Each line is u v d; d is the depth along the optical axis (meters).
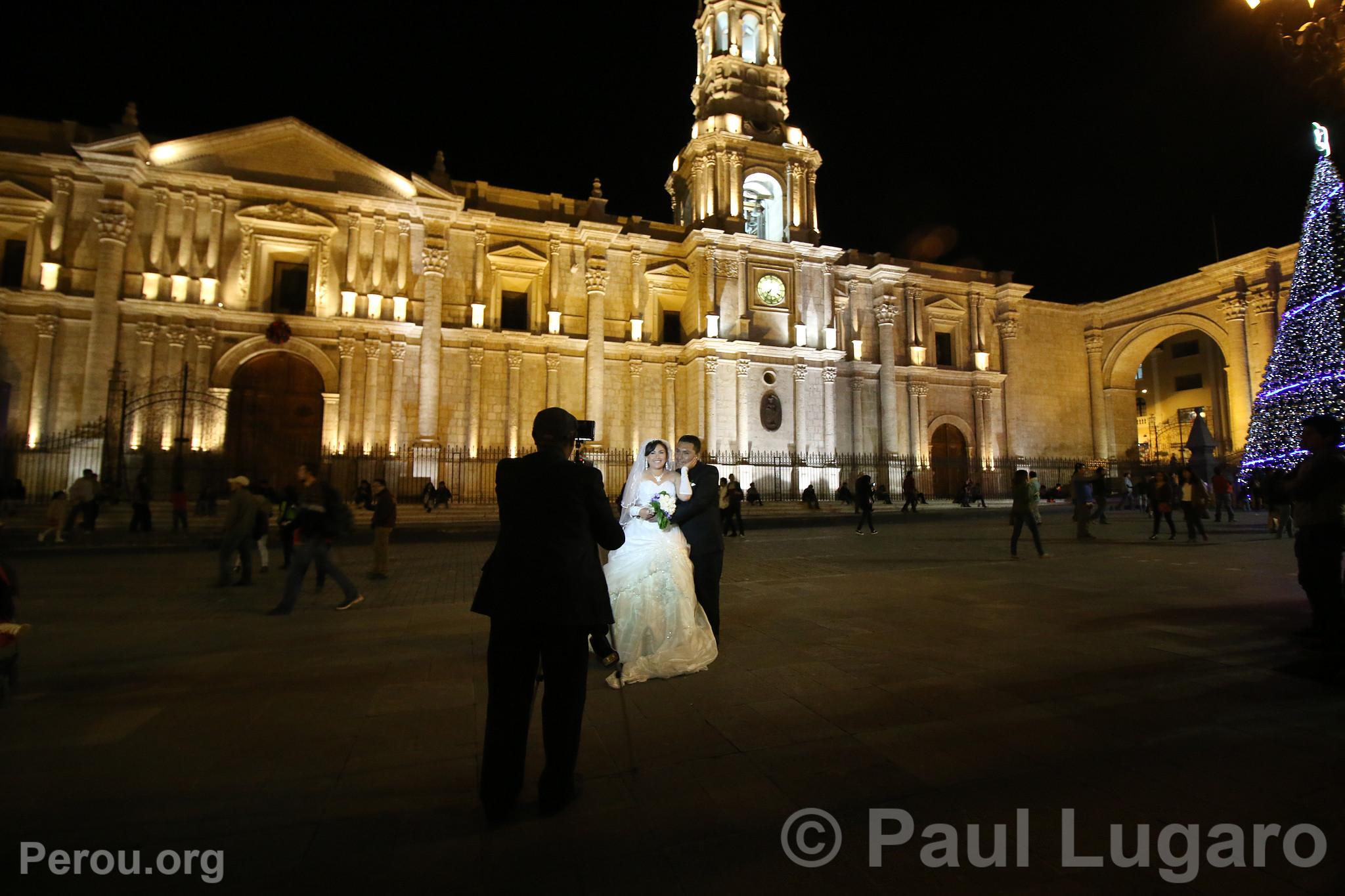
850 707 4.61
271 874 2.71
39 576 11.20
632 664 5.28
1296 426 23.80
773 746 3.96
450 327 30.17
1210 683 5.00
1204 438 29.98
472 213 30.48
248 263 27.56
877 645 6.26
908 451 37.34
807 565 12.05
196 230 27.09
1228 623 6.94
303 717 4.54
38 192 25.70
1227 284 34.53
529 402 31.50
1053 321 41.78
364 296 28.89
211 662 5.94
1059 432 41.00
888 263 38.78
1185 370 45.66
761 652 6.05
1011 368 40.12
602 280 32.69
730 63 35.97
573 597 3.32
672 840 2.97
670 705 4.68
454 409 30.12
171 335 26.05
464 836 3.01
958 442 39.34
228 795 3.40
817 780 3.52
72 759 3.82
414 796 3.39
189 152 27.19
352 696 4.98
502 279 31.98
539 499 3.51
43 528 18.20
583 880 2.67
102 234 25.56
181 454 22.28
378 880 2.67
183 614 8.09
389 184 29.59
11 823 3.11
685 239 33.94
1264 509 26.14
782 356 34.00
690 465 6.48
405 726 4.37
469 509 26.12
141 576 11.29
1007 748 3.90
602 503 3.66
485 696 4.99
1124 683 5.05
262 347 27.36
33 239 25.56
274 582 10.73
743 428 32.59
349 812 3.23
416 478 28.38
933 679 5.19
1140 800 3.28
